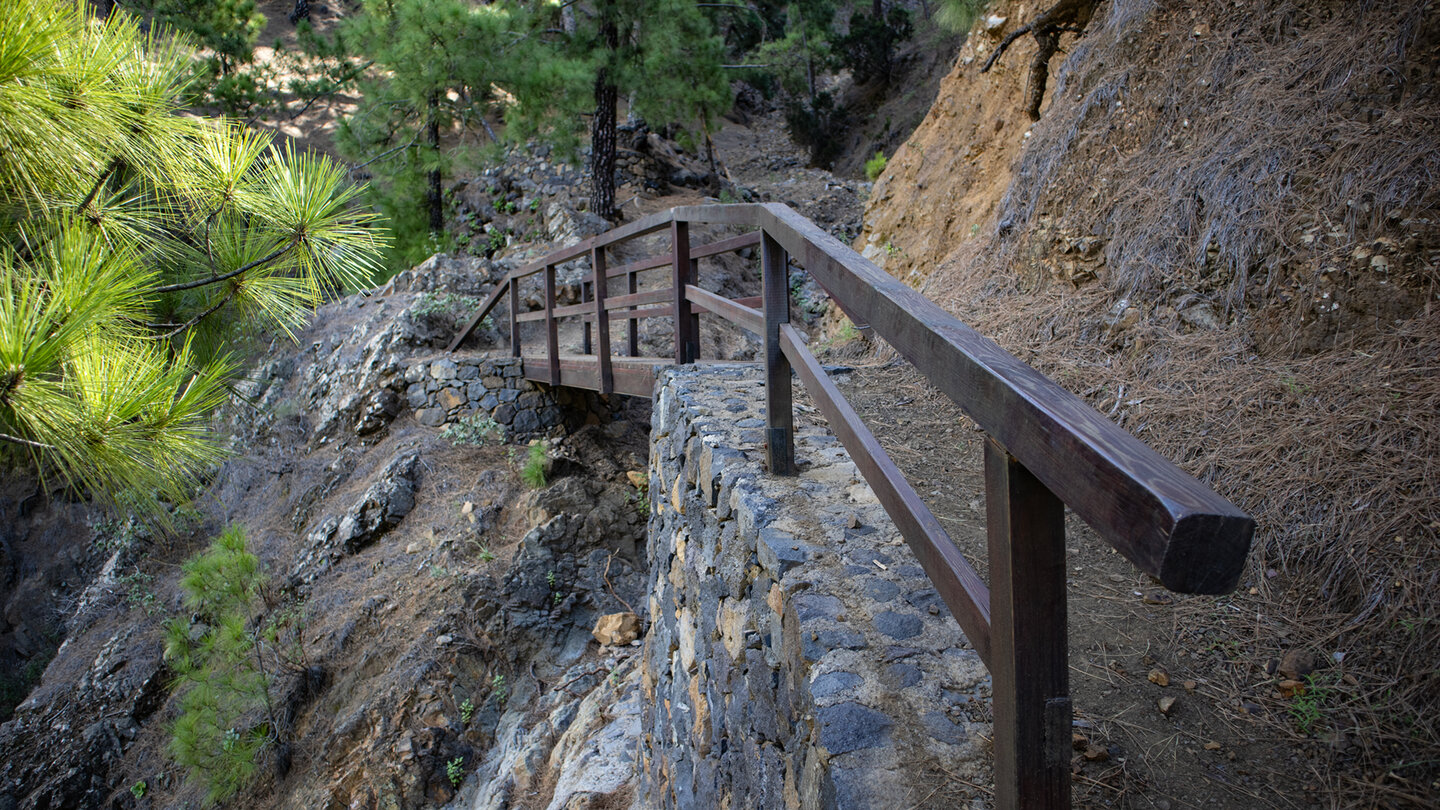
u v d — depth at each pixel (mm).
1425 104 2982
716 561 2816
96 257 2174
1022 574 1062
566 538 7844
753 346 11633
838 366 4824
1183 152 3895
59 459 2096
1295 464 2494
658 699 3873
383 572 7918
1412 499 2125
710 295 3883
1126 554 769
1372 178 2982
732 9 19453
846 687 1700
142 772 7711
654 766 3898
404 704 6520
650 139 16859
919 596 2000
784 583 2072
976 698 1660
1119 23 4684
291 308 3141
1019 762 1086
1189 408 3043
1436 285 2686
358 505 8586
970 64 8914
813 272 2111
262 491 10078
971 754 1516
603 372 6273
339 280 3211
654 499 4398
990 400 1072
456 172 16188
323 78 15156
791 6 23750
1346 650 1911
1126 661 2004
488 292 11891
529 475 8383
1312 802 1508
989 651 1188
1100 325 3869
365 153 13469
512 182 15555
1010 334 4305
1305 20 3672
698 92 13656
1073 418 898
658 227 4988
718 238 14273
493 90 13484
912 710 1631
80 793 7637
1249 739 1697
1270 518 2402
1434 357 2518
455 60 11914
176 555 9992
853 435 2025
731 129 25344
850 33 24641
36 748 8117
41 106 2338
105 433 2102
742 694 2381
